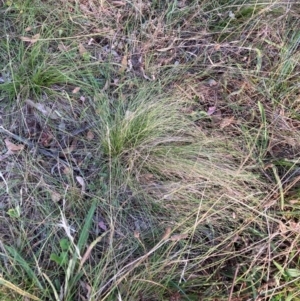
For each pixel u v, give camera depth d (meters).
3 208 1.64
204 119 1.86
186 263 1.58
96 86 1.87
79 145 1.79
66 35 1.97
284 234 1.65
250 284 1.58
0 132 1.76
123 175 1.72
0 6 1.96
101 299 1.49
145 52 1.97
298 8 2.06
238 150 1.80
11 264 1.53
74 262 1.48
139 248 1.62
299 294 1.56
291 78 1.94
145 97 1.82
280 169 1.80
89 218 1.60
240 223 1.68
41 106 1.82
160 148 1.74
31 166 1.71
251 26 2.02
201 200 1.59
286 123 1.87
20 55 1.88
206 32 2.04
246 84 1.92
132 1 2.03
